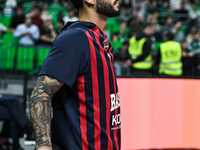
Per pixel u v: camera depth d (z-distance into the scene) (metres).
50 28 18.36
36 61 16.41
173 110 10.55
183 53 16.11
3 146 10.18
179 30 20.58
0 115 9.56
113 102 3.09
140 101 10.38
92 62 2.92
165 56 13.91
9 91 13.97
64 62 2.80
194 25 21.19
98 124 2.93
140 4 23.95
